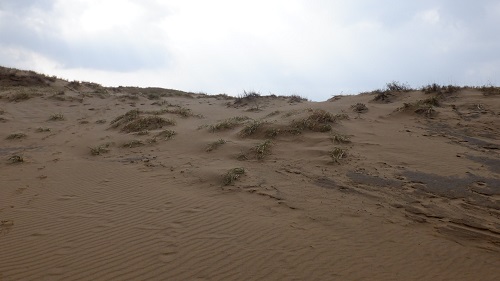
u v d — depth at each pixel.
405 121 11.18
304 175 7.02
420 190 6.16
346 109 13.12
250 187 6.46
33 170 7.99
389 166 7.35
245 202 5.83
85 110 17.12
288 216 5.28
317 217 5.22
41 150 10.04
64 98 18.53
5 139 11.28
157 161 8.52
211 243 4.46
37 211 5.63
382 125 10.73
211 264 3.98
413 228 4.91
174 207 5.68
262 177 6.96
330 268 3.92
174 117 13.57
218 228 4.89
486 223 5.00
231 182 6.73
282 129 9.80
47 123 14.02
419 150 8.31
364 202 5.73
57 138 11.61
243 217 5.25
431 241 4.55
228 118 13.38
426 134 9.67
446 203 5.66
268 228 4.87
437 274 3.85
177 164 8.17
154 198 6.10
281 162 7.88
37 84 23.33
